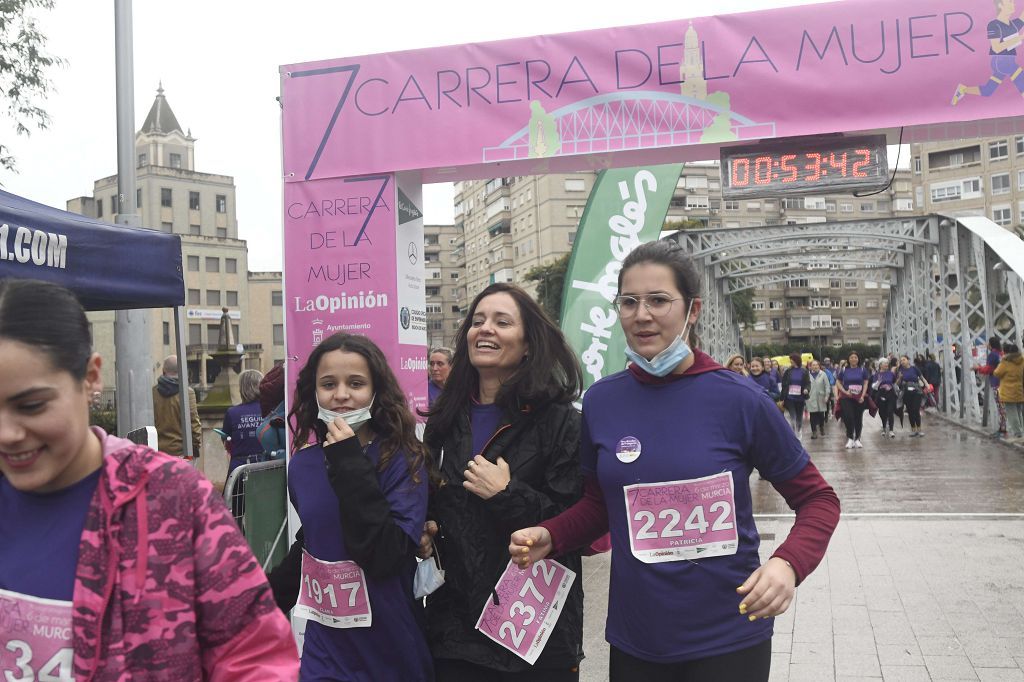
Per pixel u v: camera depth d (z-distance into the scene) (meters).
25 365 1.36
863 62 5.34
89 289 4.41
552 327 3.02
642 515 2.46
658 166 8.26
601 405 2.62
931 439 18.98
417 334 6.23
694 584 2.38
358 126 5.95
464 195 106.19
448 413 3.03
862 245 30.33
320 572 2.78
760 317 105.69
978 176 78.69
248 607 1.52
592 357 8.34
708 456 2.41
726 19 5.51
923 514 9.43
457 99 5.81
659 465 2.44
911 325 36.97
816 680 4.49
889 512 9.70
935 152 80.62
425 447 2.86
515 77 5.75
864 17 5.35
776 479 2.48
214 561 1.49
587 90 5.66
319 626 2.81
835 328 105.56
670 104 5.56
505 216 91.69
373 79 5.93
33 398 1.37
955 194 79.88
